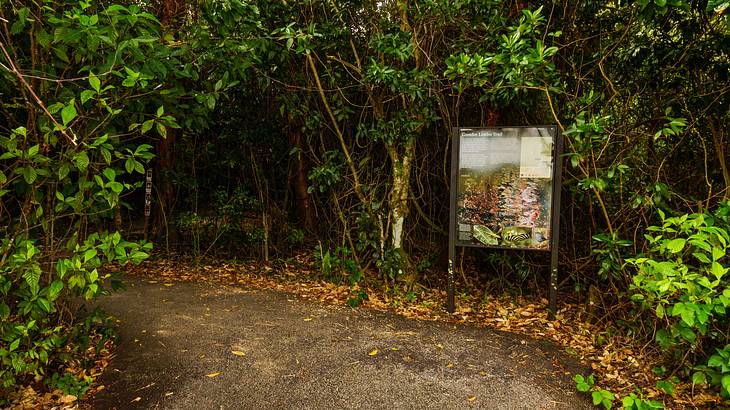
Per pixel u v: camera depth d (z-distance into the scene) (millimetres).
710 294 2758
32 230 3305
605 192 4941
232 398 3209
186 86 5430
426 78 5402
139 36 3225
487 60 4445
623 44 5262
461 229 5047
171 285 6266
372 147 6543
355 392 3293
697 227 2859
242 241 8375
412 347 4090
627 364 3850
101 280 3434
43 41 2852
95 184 3223
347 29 5840
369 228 6184
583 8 5562
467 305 5559
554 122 5914
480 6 5367
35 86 3090
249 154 8297
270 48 5562
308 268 7480
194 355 3857
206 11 4227
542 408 3145
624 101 5266
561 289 6145
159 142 8461
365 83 5777
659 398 3279
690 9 4078
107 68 2904
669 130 3998
